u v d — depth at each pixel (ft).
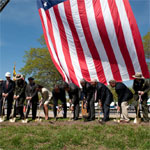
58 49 31.01
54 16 31.60
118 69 27.99
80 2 30.07
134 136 14.51
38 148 12.26
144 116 21.09
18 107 24.48
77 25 29.86
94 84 22.44
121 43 27.91
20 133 15.58
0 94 24.47
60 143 13.04
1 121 22.12
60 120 23.45
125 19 27.89
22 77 24.39
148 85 20.94
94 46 29.01
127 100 21.33
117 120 21.67
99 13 28.99
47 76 91.20
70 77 29.53
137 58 27.43
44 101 25.17
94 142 13.57
